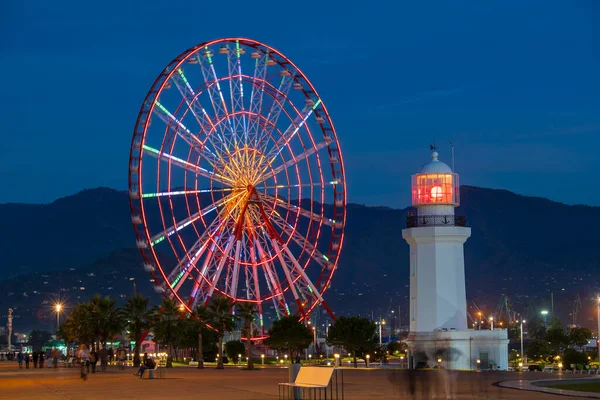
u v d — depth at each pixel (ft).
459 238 288.51
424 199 292.81
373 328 370.73
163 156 346.95
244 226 376.89
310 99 383.24
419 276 289.33
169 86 343.05
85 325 420.77
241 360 496.23
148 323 390.63
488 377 199.21
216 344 483.10
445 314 286.05
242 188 367.25
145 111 341.21
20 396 154.10
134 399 143.13
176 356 536.42
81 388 178.70
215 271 366.43
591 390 154.30
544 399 131.75
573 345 622.54
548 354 564.30
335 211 393.29
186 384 192.34
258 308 386.52
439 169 292.61
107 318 391.65
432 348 279.69
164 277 346.33
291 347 388.98
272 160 374.84
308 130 384.06
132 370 305.32
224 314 357.82
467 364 279.69
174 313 376.89
